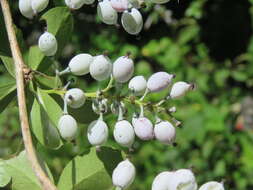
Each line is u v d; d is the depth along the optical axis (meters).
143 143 0.52
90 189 0.16
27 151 0.14
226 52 0.67
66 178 0.16
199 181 0.50
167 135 0.15
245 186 0.52
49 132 0.16
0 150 0.46
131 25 0.16
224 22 0.65
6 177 0.16
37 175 0.13
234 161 0.52
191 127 0.52
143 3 0.16
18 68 0.16
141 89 0.15
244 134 0.53
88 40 0.55
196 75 0.56
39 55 0.17
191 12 0.54
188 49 0.58
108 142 0.46
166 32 0.59
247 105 0.55
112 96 0.15
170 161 0.52
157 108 0.15
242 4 0.66
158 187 0.14
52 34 0.17
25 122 0.14
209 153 0.51
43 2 0.16
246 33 0.67
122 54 0.56
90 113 0.17
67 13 0.17
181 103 0.53
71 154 0.44
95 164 0.16
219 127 0.52
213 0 0.64
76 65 0.15
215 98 0.57
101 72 0.15
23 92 0.15
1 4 0.16
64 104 0.15
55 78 0.16
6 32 0.17
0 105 0.17
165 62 0.57
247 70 0.60
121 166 0.15
